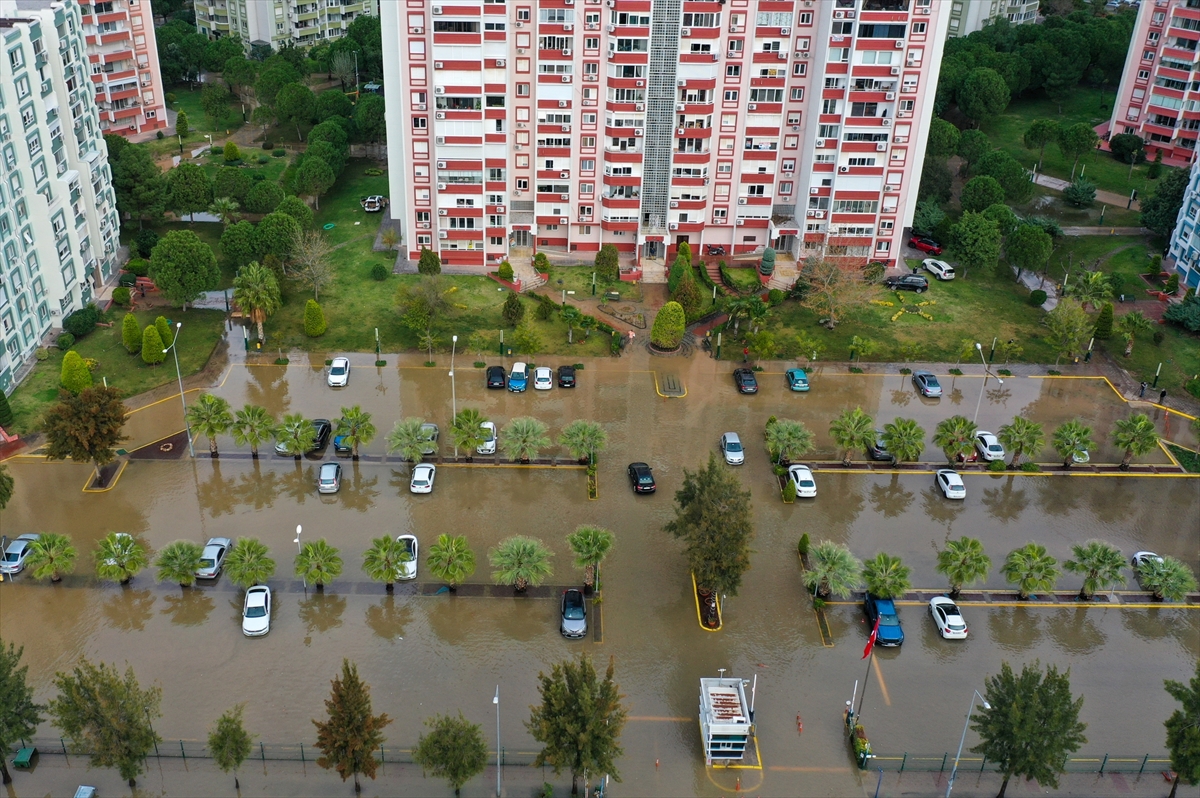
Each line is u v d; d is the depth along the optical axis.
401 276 124.50
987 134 176.50
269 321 114.69
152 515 86.19
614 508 89.06
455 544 77.81
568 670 61.44
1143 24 163.12
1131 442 93.81
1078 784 66.88
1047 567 78.88
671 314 109.50
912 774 66.88
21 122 100.00
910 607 80.25
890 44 114.94
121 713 60.50
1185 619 80.44
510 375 105.75
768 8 115.31
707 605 78.25
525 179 125.00
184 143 164.25
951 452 93.69
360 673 72.25
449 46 112.31
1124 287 128.38
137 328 107.06
